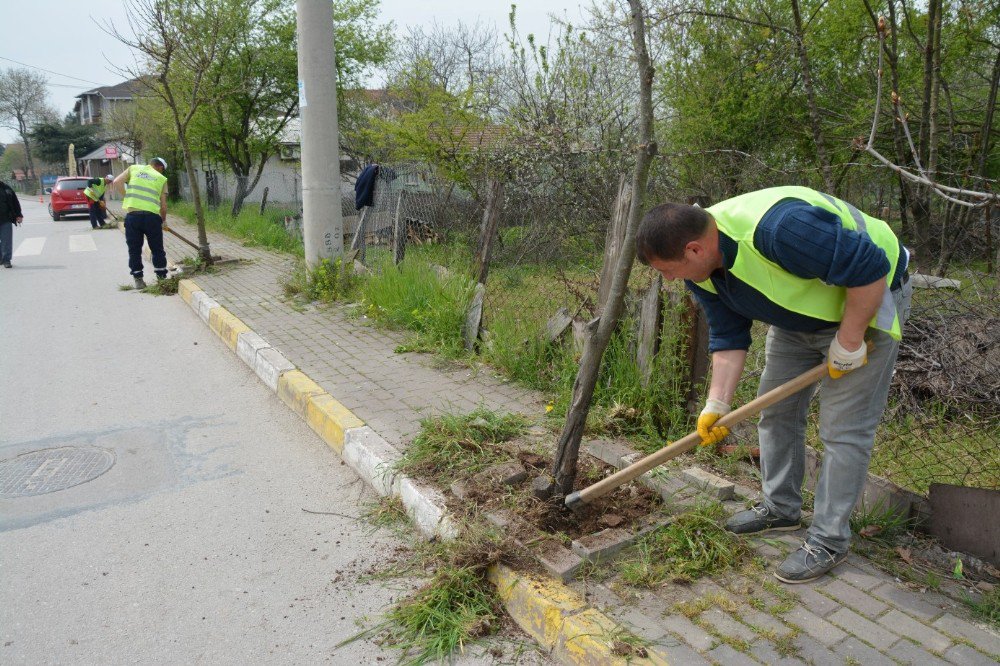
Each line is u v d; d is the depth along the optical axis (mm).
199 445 4348
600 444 3717
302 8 7312
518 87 9422
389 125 10477
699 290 2750
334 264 7844
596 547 2775
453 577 2734
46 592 2863
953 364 4199
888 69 7836
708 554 2770
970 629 2361
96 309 8258
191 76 15305
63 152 55500
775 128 8852
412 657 2484
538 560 2770
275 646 2543
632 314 4242
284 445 4348
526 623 2594
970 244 5688
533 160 9070
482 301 5719
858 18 7957
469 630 2559
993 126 8133
